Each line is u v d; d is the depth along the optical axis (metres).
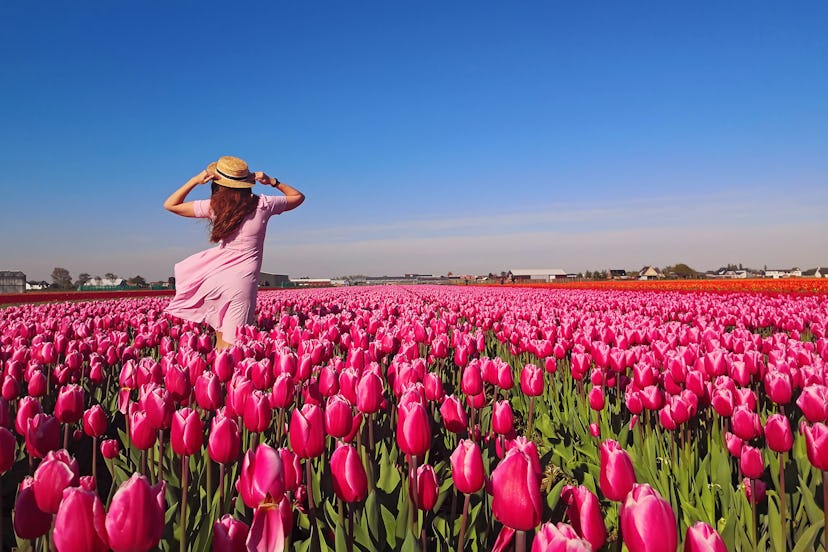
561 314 12.57
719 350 4.87
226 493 3.27
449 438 4.88
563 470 4.97
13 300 35.62
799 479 3.51
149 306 12.60
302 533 3.29
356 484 2.38
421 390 3.55
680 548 3.13
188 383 3.77
